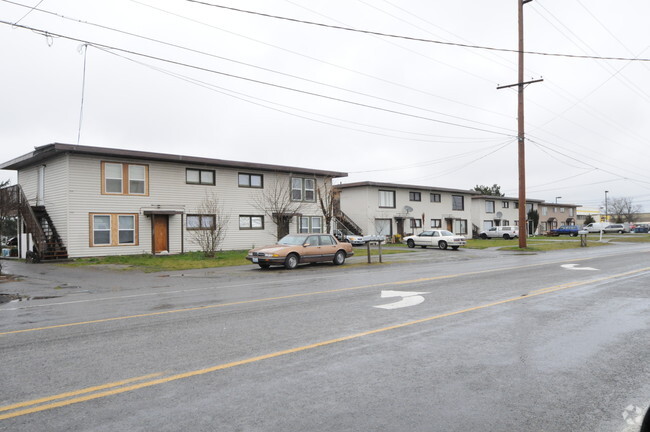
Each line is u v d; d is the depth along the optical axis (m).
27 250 23.36
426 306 8.81
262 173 29.64
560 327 6.99
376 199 41.28
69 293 11.81
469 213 50.59
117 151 22.78
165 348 5.86
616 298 9.70
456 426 3.62
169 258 22.39
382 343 6.07
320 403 4.06
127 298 10.67
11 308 9.48
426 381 4.62
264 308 8.76
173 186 25.58
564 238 50.59
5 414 3.85
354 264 20.30
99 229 22.94
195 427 3.59
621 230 71.94
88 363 5.24
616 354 5.57
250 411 3.89
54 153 22.48
